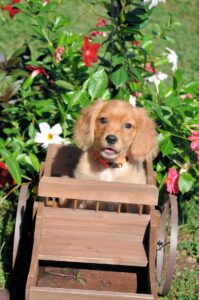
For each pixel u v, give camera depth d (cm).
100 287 394
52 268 407
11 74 518
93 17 991
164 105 491
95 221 377
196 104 496
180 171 482
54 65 517
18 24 946
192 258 479
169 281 409
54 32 539
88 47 492
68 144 472
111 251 372
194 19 1067
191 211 536
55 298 334
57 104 509
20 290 416
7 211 513
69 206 425
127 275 402
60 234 382
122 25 478
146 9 477
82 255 366
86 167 443
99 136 429
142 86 513
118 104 437
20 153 489
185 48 937
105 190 367
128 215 375
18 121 527
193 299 423
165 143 458
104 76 476
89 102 474
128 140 433
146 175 435
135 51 534
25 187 428
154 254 366
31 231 458
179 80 499
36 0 523
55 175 471
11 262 443
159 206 500
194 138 461
